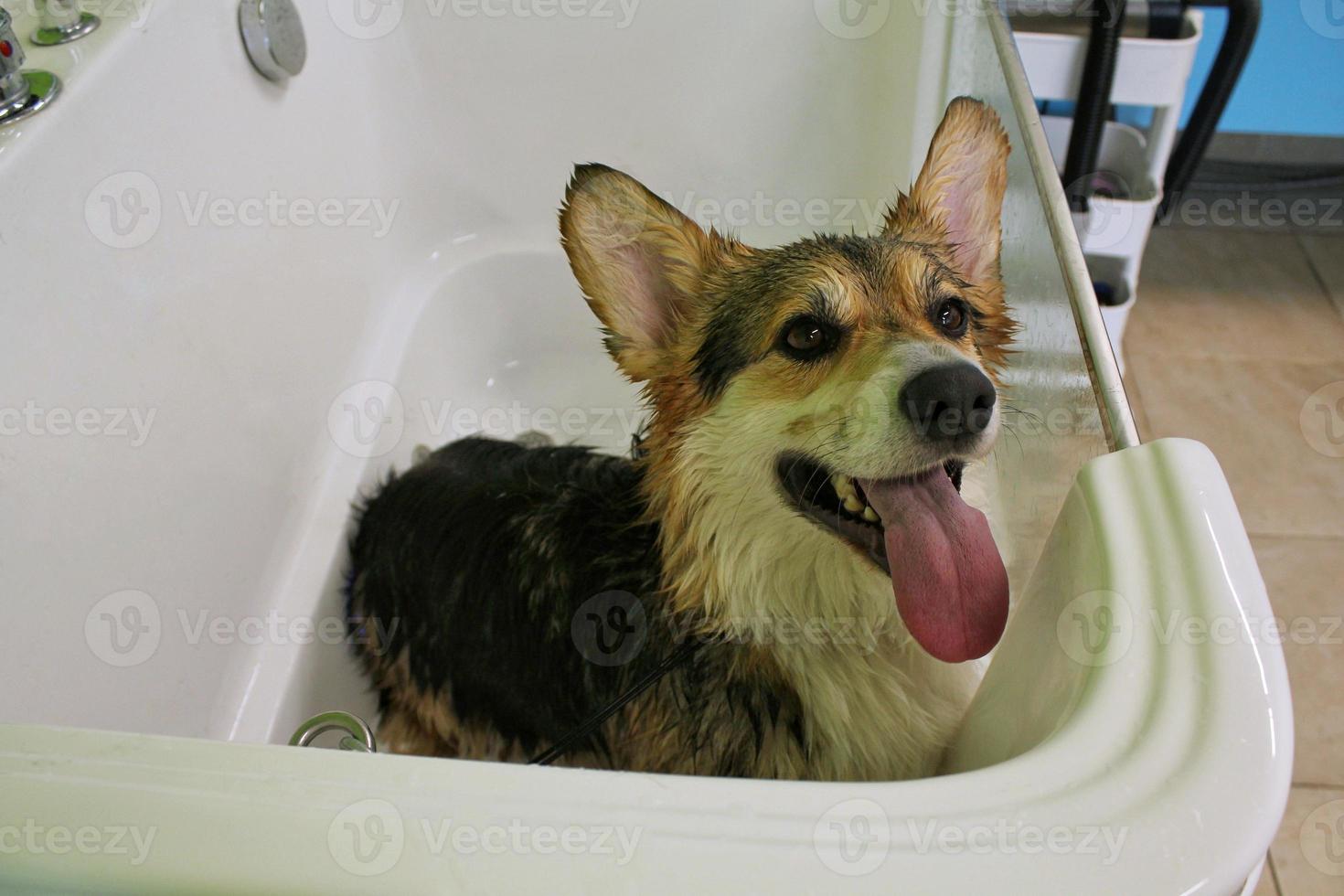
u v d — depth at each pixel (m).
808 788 0.55
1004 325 1.03
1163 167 1.67
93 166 1.03
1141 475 0.67
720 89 1.51
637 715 1.03
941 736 0.98
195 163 1.19
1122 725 0.56
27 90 1.00
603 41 1.51
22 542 0.90
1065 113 1.65
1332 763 1.35
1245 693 0.55
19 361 0.92
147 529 1.07
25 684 0.89
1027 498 0.97
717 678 0.99
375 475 1.43
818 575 0.98
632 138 1.59
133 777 0.57
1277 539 1.62
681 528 0.97
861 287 0.89
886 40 1.39
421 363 1.61
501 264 1.68
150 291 1.10
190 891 0.52
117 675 1.00
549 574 1.09
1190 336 1.95
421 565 1.21
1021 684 0.76
